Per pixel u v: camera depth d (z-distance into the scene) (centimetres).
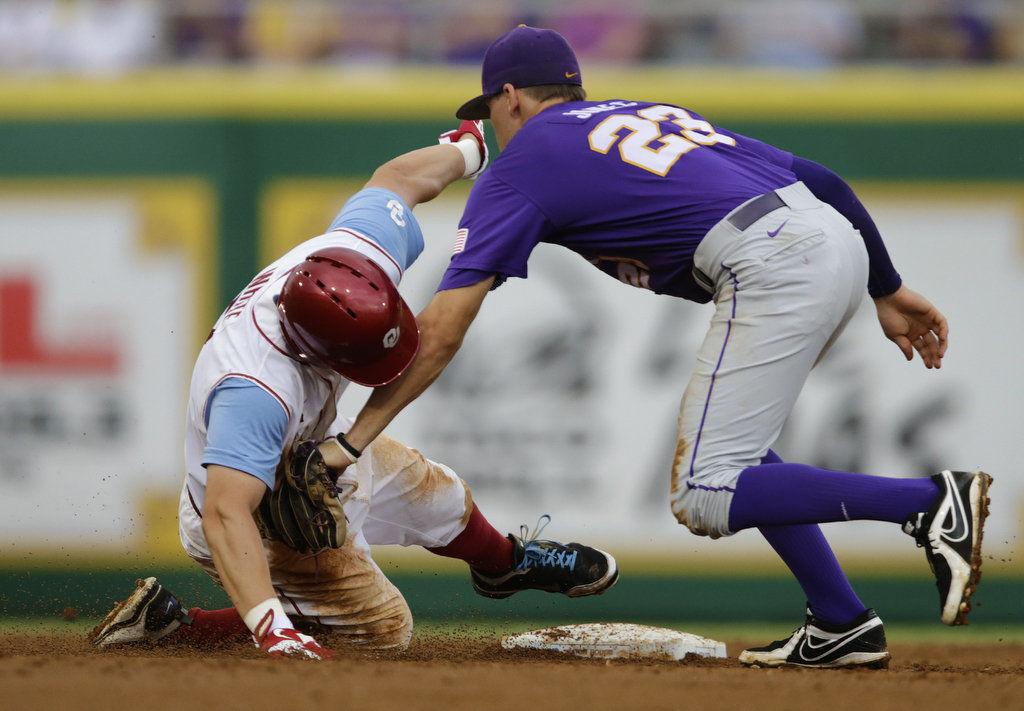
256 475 1222
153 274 2530
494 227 1320
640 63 2891
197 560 1437
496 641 1795
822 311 1276
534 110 1433
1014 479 2459
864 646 1372
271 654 1191
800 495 1245
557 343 2481
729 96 2536
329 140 2542
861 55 2880
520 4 2889
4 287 2523
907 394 2466
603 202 1315
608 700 998
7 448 2502
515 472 2464
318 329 1238
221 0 2869
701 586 2466
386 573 2478
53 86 2544
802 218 1285
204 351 1305
